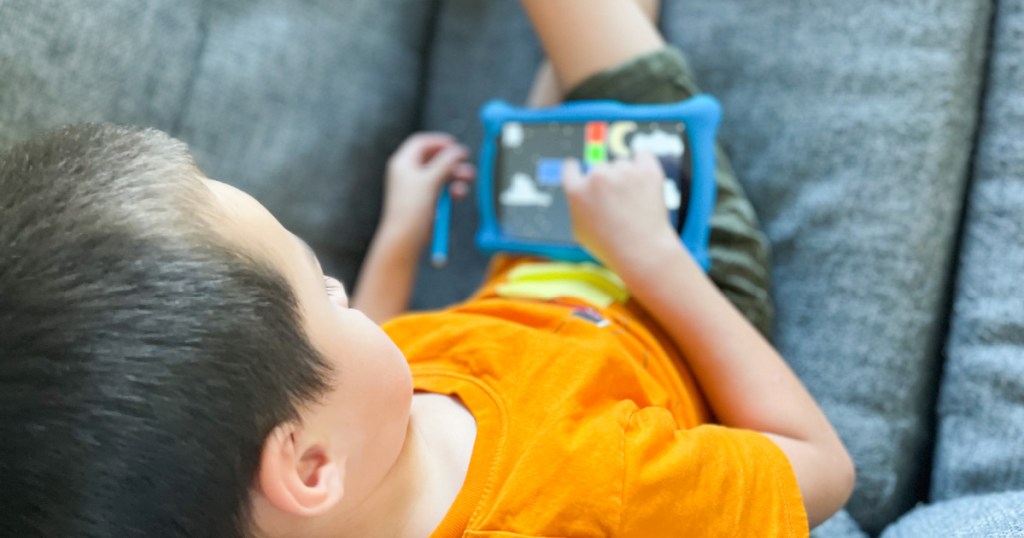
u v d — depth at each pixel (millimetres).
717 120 758
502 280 812
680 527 524
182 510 406
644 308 712
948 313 780
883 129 766
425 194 910
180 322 396
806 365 771
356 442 472
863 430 735
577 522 503
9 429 389
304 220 880
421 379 623
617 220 697
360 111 917
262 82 838
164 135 466
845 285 767
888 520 738
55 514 395
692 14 878
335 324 464
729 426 671
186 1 792
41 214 404
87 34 715
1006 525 556
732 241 774
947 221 758
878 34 782
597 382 590
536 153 812
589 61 813
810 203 792
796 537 547
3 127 663
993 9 778
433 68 1005
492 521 501
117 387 390
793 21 821
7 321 388
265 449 417
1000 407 692
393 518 517
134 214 404
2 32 660
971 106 770
